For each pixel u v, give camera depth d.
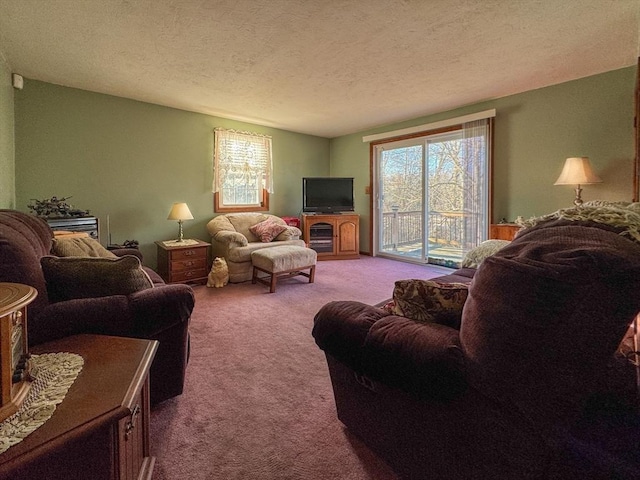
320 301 3.40
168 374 1.64
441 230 5.03
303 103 4.31
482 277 0.88
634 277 0.71
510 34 2.55
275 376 1.95
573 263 0.73
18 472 0.63
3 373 0.75
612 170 3.37
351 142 6.18
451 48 2.78
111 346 1.15
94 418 0.76
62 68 3.19
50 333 1.25
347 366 1.26
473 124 4.35
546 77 3.49
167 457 1.32
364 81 3.53
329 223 5.70
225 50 2.79
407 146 5.36
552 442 0.82
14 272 1.19
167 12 2.23
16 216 1.79
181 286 1.62
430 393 0.95
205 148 4.86
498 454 0.89
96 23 2.37
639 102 2.65
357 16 2.29
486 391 0.86
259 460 1.31
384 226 5.88
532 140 3.90
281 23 2.37
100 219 4.00
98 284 1.50
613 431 0.86
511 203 4.12
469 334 0.90
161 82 3.56
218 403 1.68
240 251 4.16
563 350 0.75
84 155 3.85
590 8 2.21
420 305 1.18
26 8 2.18
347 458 1.32
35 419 0.74
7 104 3.13
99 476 0.80
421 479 1.13
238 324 2.77
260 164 5.48
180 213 4.18
